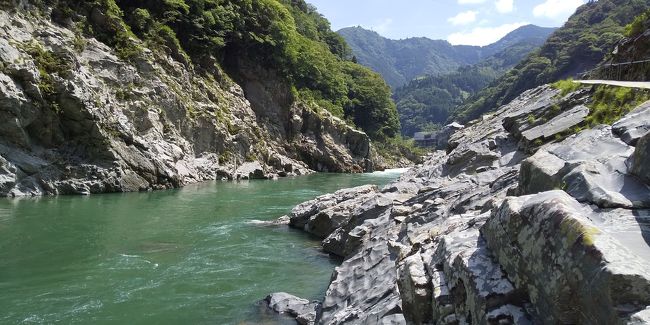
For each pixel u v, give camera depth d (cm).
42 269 1522
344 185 4569
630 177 538
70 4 3981
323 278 1522
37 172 3036
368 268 1247
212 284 1430
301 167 6350
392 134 10956
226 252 1822
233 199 3297
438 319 577
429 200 1597
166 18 5359
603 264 380
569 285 417
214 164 4844
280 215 2672
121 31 4300
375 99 10331
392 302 905
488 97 14838
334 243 1852
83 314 1173
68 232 2039
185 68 5116
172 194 3447
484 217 797
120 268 1555
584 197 525
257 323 1141
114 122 3497
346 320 984
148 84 4266
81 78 3341
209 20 5819
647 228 446
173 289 1376
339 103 9000
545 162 699
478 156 2042
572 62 10906
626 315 354
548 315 438
